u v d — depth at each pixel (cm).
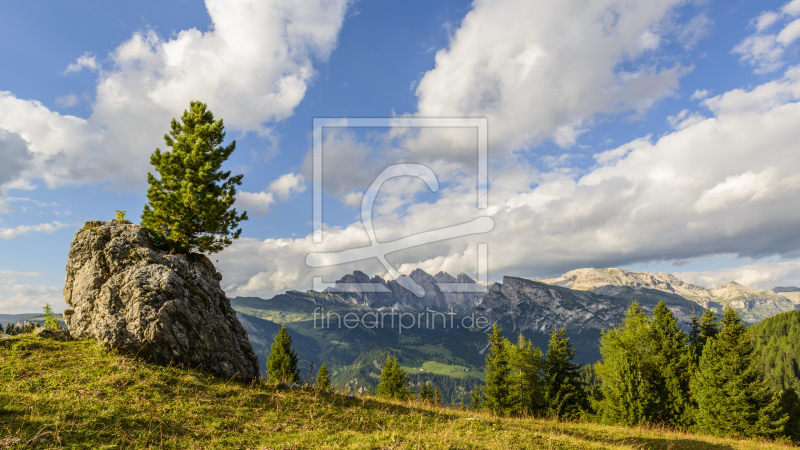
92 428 1058
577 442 1675
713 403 3512
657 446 2095
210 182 2377
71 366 1499
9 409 1054
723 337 3669
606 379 4744
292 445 1180
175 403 1364
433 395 6288
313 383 2138
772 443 2784
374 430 1491
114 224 2258
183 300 1938
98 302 1908
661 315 4506
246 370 2161
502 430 1702
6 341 1609
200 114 2544
